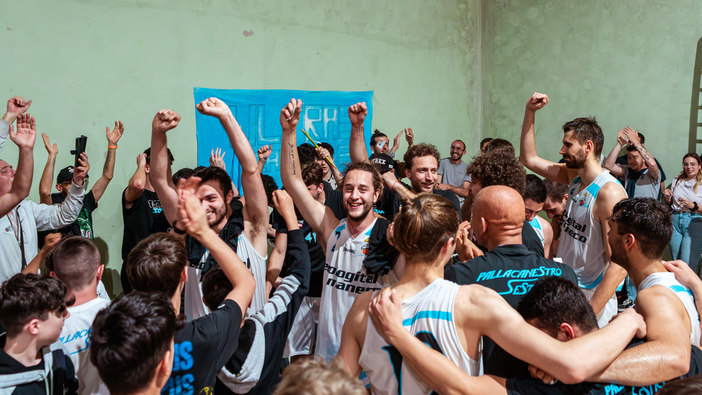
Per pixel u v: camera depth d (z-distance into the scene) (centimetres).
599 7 663
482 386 126
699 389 96
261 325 180
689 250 546
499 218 185
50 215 331
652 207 166
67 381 168
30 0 376
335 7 573
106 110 419
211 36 474
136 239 390
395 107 652
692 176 551
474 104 771
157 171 225
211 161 400
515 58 738
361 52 605
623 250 171
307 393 80
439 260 145
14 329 152
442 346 135
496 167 254
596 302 238
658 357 128
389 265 218
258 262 238
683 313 148
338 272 234
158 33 442
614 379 127
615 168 607
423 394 136
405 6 653
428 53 689
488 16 757
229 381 171
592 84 679
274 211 373
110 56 417
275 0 518
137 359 121
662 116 638
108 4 413
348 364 148
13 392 152
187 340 146
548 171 328
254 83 509
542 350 121
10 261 301
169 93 453
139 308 125
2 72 367
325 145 482
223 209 238
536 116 728
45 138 358
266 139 525
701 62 609
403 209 146
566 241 304
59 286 160
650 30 634
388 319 131
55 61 390
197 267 232
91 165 413
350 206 225
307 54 551
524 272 177
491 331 130
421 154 303
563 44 696
